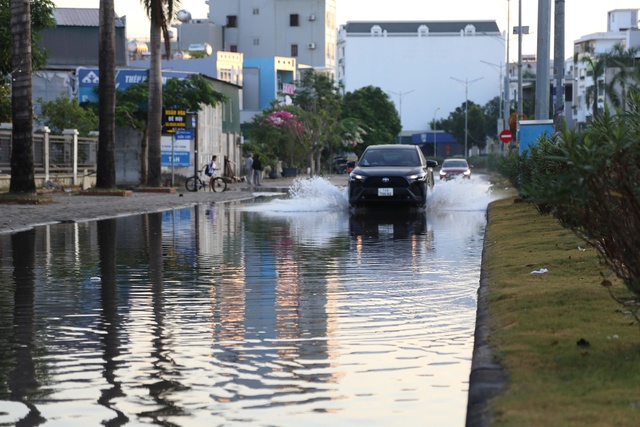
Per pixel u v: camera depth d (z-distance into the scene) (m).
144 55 143.50
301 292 15.38
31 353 10.80
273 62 156.38
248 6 189.12
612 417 6.99
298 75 170.88
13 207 39.53
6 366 10.15
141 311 13.61
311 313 13.34
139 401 8.70
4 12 54.34
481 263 18.94
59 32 92.25
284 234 27.22
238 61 147.25
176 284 16.47
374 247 23.06
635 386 7.89
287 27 188.75
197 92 73.62
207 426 7.88
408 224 30.98
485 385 8.27
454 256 20.84
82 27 92.44
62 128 74.56
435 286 15.98
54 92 83.25
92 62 92.75
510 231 24.25
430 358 10.35
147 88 72.50
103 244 24.25
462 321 12.59
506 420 7.11
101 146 52.53
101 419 8.12
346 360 10.30
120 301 14.53
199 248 23.11
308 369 9.89
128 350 10.92
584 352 9.14
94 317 13.12
